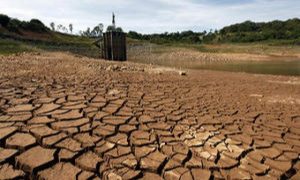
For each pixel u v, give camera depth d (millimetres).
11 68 11531
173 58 42094
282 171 3408
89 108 5477
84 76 10312
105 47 25656
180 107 6145
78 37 65125
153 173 3209
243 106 6801
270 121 5543
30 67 12438
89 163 3252
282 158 3758
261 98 8211
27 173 3021
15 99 5879
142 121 4895
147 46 55688
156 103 6375
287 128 5121
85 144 3721
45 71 11250
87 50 41531
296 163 3658
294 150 4043
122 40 25969
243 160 3627
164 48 54281
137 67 16203
